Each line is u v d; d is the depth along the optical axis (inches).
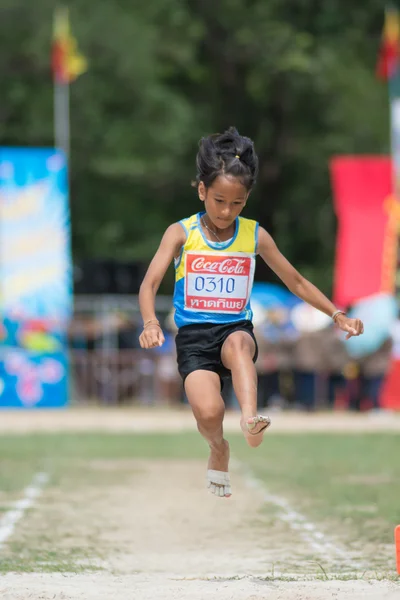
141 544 668.7
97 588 473.4
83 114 2770.7
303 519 775.7
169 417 1829.5
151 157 2834.6
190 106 3014.3
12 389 1966.0
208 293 488.7
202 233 489.4
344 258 1940.2
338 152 3048.7
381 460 1206.3
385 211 1942.7
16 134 2760.8
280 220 3213.6
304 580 505.0
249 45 3021.7
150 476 1053.8
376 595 439.8
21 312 1958.7
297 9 3186.5
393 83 2057.1
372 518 778.2
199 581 505.0
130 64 2763.3
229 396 1962.4
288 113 3142.2
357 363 1887.3
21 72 2768.2
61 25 2324.1
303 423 1721.2
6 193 1948.8
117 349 2020.2
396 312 1921.8
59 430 1598.2
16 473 1080.2
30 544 665.0
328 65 3009.4
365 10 3213.6
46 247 1956.2
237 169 467.5
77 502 869.2
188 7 3041.3
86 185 2942.9
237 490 946.1
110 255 2950.3
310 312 1955.0
